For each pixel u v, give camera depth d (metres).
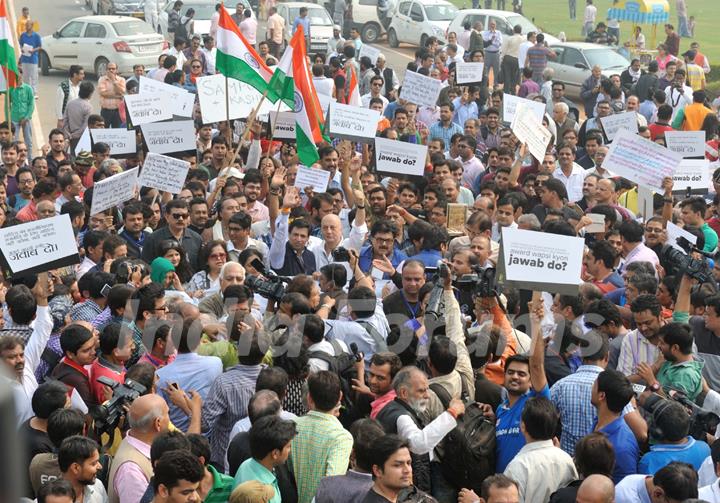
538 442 5.18
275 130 14.02
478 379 6.47
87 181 13.49
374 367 5.91
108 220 10.52
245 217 9.44
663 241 10.14
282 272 9.55
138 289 6.95
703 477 5.37
